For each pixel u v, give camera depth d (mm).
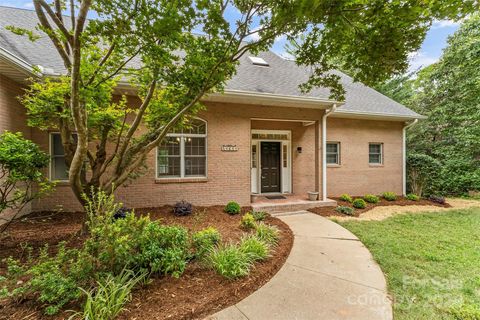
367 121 10250
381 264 3758
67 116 3768
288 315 2455
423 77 13359
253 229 4953
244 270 3117
